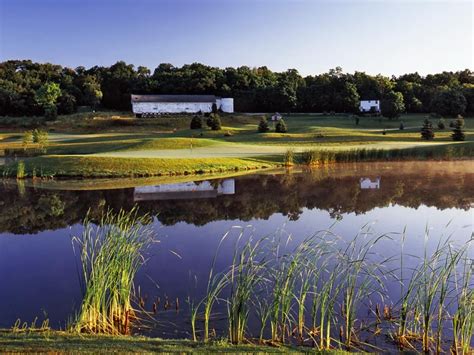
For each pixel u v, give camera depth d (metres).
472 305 9.13
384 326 10.15
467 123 88.69
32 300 11.97
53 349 8.00
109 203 25.73
